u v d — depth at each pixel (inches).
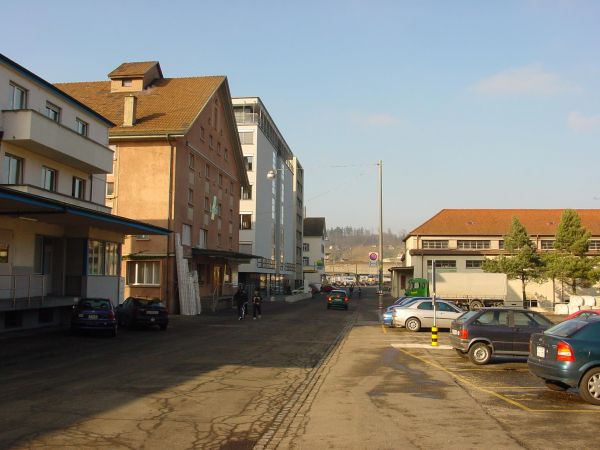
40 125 868.0
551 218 2524.6
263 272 2664.9
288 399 396.5
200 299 1624.0
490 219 2519.7
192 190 1609.3
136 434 292.4
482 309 625.6
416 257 2370.8
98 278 1064.8
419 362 612.4
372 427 313.9
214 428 309.7
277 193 3110.2
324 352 699.4
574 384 389.7
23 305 827.4
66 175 1039.6
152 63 1807.3
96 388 423.5
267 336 904.3
